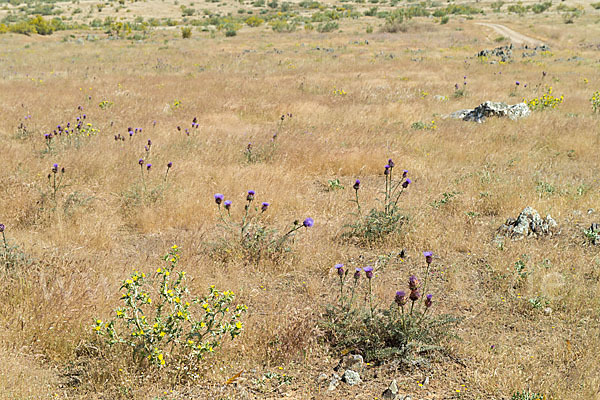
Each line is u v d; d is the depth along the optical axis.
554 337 4.79
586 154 11.79
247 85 22.52
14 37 55.78
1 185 8.45
